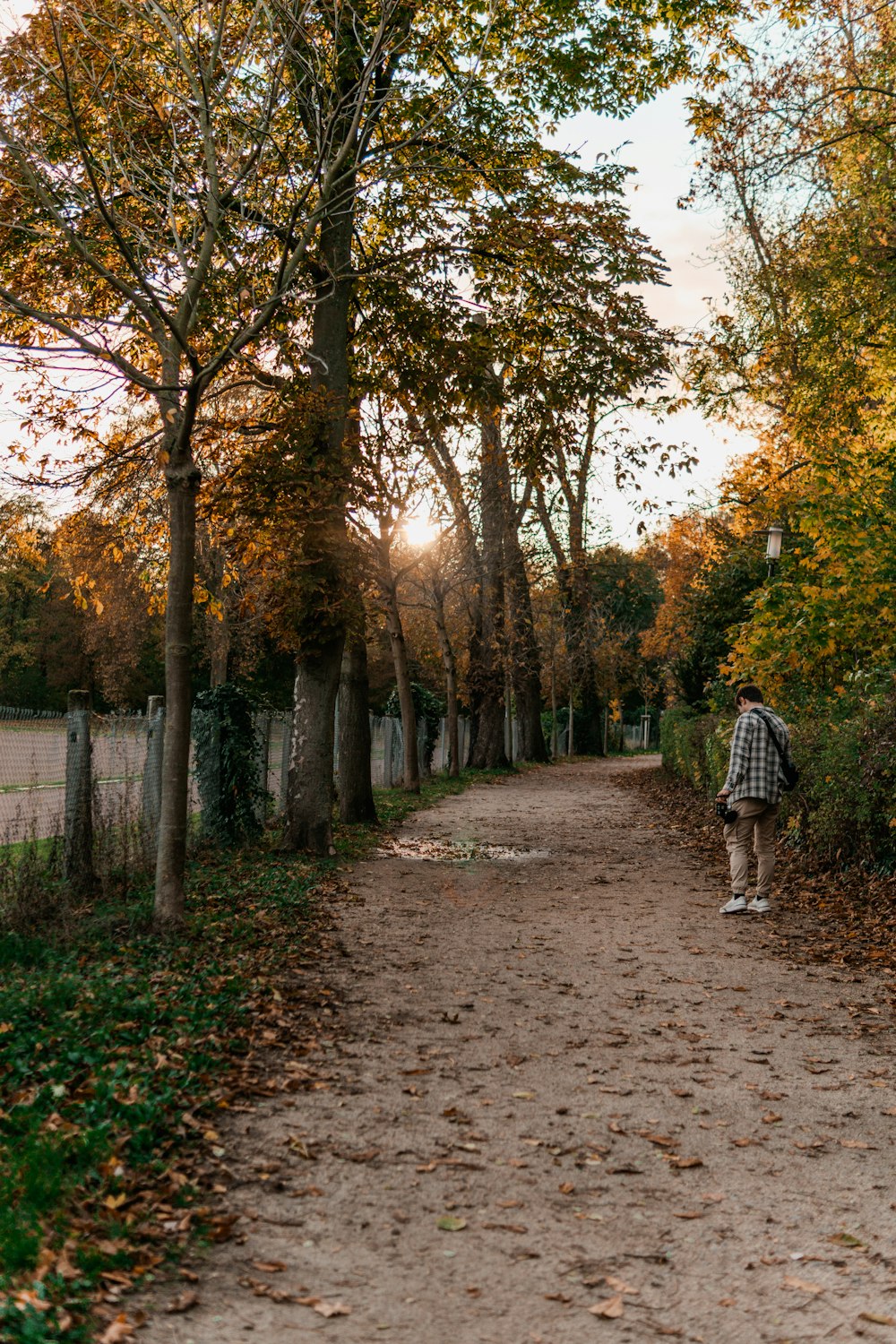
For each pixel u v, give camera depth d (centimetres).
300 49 1119
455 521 2830
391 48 1184
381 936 963
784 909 1088
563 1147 496
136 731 1224
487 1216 425
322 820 1452
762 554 2462
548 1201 441
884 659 1323
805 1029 688
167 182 1066
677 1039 665
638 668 6606
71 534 1327
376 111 1248
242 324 1160
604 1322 350
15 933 815
